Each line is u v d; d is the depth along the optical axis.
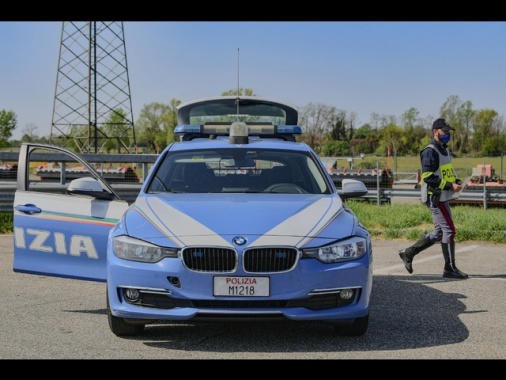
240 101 9.45
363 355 5.03
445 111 74.19
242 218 5.27
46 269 6.21
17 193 6.35
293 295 4.98
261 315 4.98
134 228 5.32
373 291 7.63
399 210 14.80
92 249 6.05
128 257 5.18
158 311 5.07
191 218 5.30
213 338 5.50
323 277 5.03
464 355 5.04
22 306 6.69
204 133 7.80
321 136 65.19
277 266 4.99
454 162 54.72
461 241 11.89
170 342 5.38
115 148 57.56
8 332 5.68
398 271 8.98
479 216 13.24
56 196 6.24
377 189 18.31
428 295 7.39
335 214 5.50
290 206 5.56
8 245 10.93
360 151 68.88
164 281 5.03
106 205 6.07
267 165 6.50
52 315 6.32
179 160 6.59
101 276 6.04
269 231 5.10
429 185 8.35
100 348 5.20
